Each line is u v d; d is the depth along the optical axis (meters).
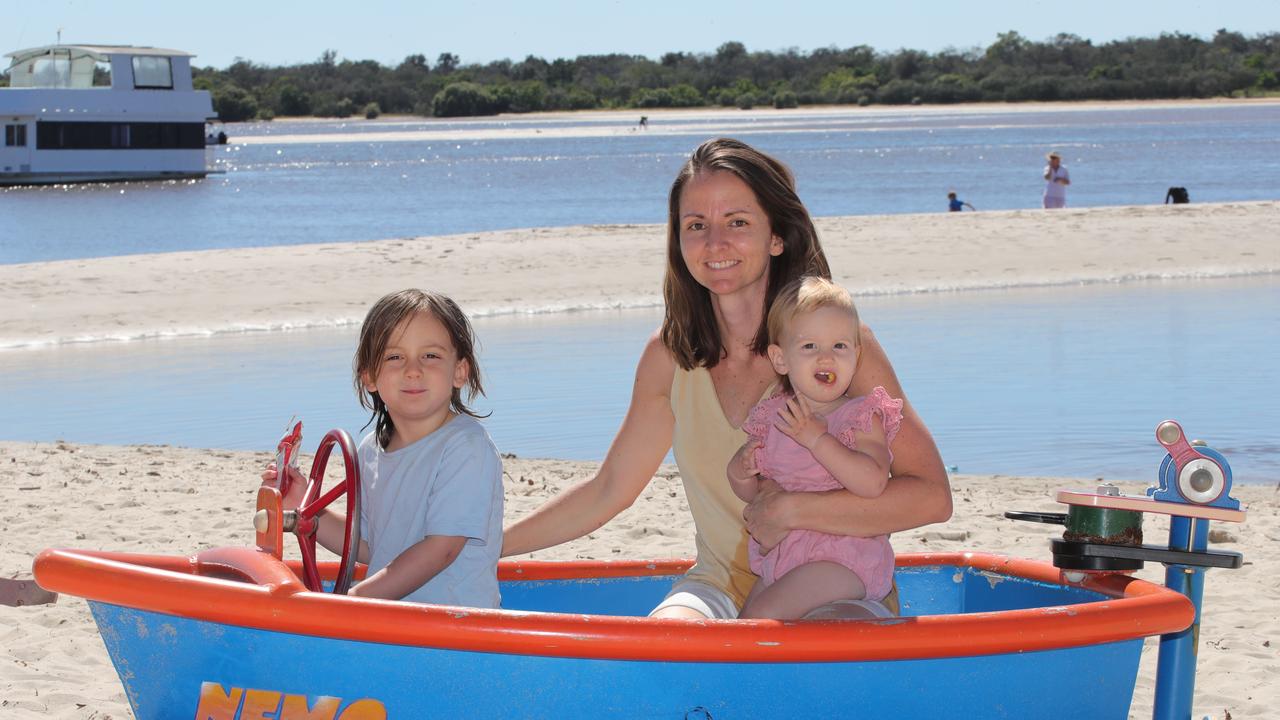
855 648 2.66
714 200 3.30
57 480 8.19
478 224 34.16
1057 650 2.85
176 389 11.92
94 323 16.17
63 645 5.23
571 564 3.83
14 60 50.22
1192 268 19.80
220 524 7.05
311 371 12.77
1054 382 11.26
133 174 49.22
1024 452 8.85
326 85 159.12
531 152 78.38
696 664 2.67
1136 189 41.84
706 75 167.38
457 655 2.68
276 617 2.70
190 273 19.31
